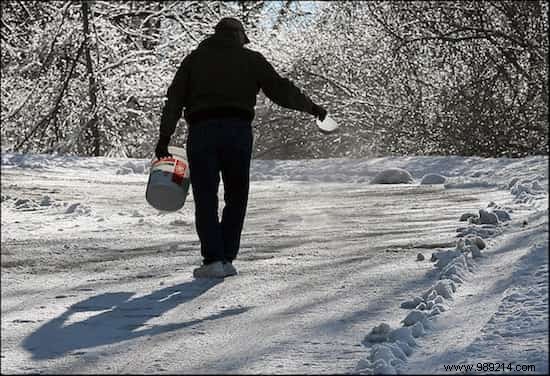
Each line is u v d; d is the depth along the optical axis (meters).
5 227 17.05
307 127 62.81
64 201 22.53
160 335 8.13
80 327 8.52
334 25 60.41
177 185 11.95
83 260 12.81
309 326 8.20
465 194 21.58
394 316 8.43
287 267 11.59
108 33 56.25
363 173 33.56
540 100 48.59
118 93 55.81
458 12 50.56
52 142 57.00
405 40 51.34
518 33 47.94
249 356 7.24
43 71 55.47
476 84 49.38
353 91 57.62
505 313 7.72
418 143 54.41
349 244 13.61
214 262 11.08
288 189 26.67
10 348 7.75
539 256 9.84
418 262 11.27
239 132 11.25
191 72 11.40
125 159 38.31
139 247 14.16
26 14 58.62
